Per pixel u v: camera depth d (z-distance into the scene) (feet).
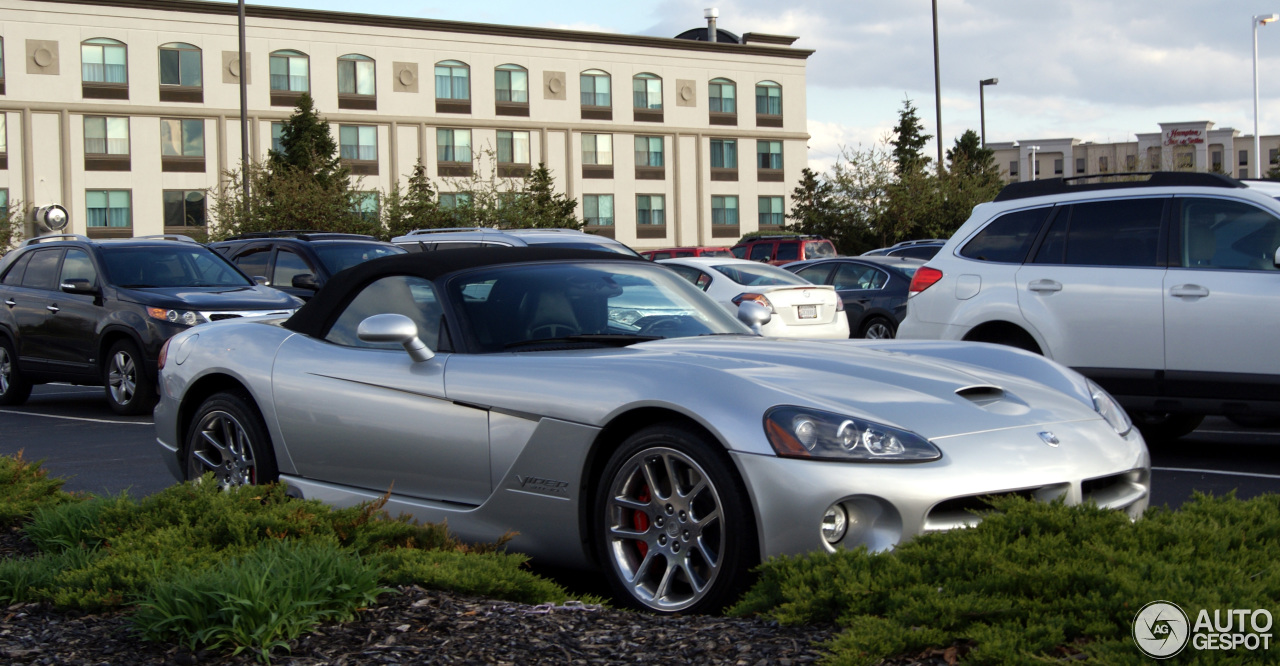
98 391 46.93
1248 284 22.39
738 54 198.39
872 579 10.35
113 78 157.69
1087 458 13.15
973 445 12.59
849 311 54.39
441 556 12.66
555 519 13.88
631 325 16.10
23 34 152.87
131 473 25.35
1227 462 24.08
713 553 12.58
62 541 14.25
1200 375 22.94
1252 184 23.98
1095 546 10.36
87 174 156.97
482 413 14.60
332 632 10.72
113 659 10.33
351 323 17.19
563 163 185.88
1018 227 26.20
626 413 13.30
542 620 11.05
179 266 40.11
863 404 12.85
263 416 17.54
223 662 10.12
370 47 171.42
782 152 203.51
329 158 140.05
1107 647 8.70
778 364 13.92
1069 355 24.63
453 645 10.35
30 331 39.88
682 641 10.25
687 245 195.93
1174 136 282.36
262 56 165.07
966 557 10.52
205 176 163.12
